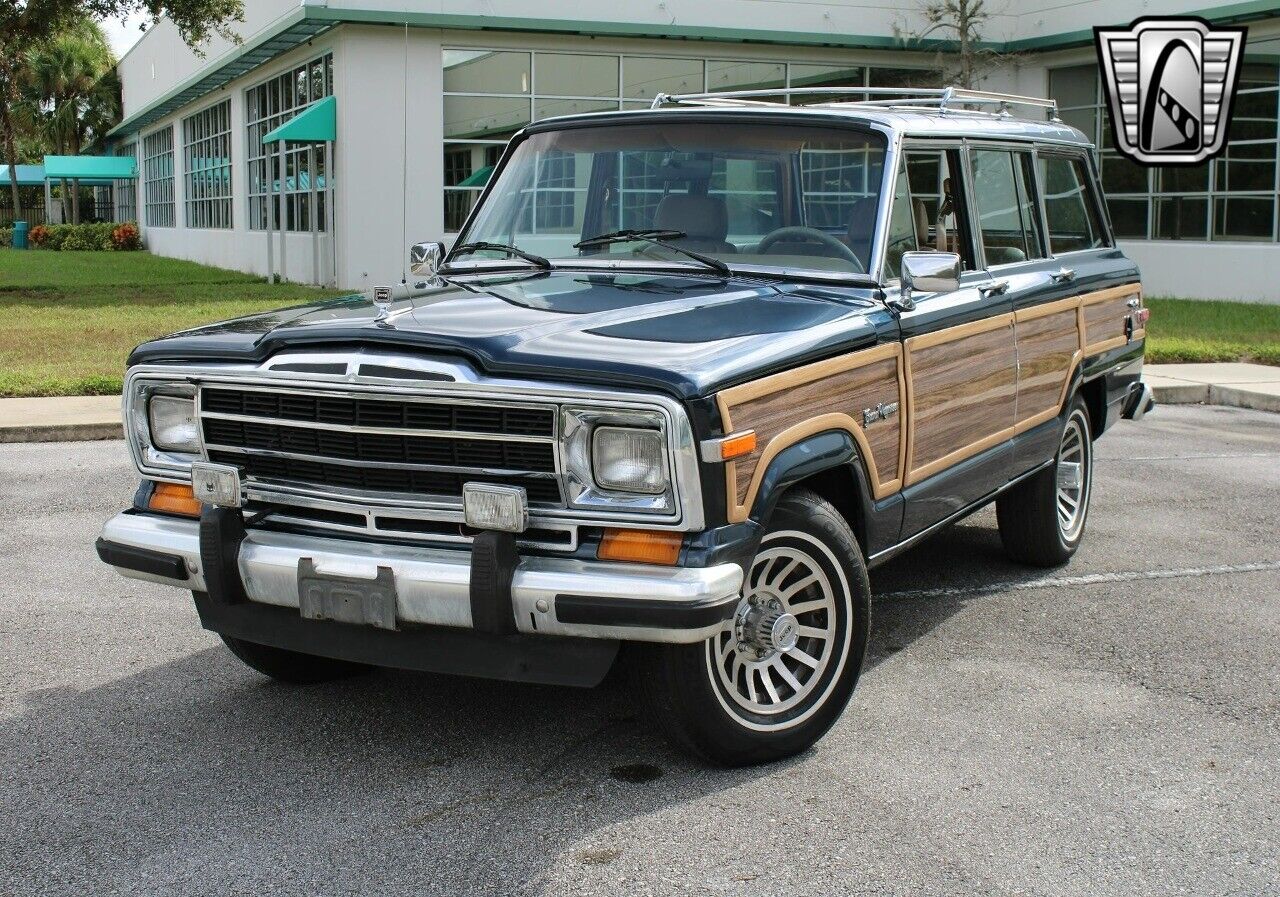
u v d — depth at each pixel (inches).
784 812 152.9
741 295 180.7
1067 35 986.7
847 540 170.4
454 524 154.8
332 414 157.4
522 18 904.9
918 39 1009.5
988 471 218.5
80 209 2620.6
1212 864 141.9
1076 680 200.1
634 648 157.1
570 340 153.3
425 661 157.2
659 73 968.9
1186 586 252.8
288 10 915.4
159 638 217.5
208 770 165.0
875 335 179.2
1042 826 150.4
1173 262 936.3
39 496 321.4
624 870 138.9
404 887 135.3
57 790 159.2
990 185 225.1
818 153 198.2
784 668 167.3
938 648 214.7
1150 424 460.8
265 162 1171.3
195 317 749.9
